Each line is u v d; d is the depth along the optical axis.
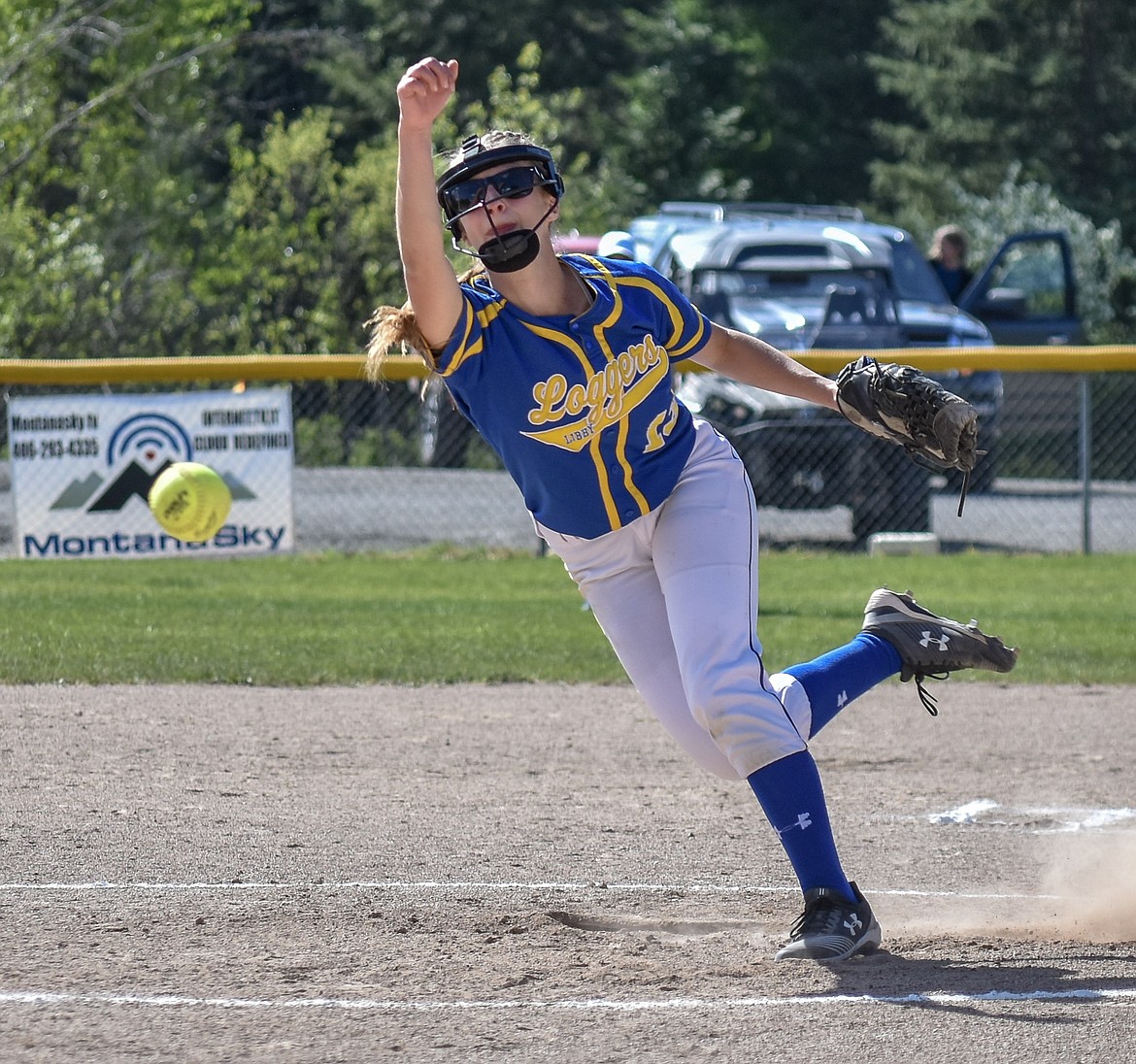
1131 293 107.38
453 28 124.69
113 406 40.31
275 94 127.94
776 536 48.84
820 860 13.41
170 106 82.38
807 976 12.89
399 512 50.53
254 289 73.88
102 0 77.50
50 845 17.41
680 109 129.88
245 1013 11.94
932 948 13.82
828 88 140.88
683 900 15.78
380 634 32.12
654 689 14.07
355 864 16.89
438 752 22.70
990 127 121.00
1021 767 22.44
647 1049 11.18
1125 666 30.11
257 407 41.12
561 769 21.86
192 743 22.91
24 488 40.16
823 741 24.11
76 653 29.14
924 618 14.99
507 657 29.95
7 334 62.62
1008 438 60.62
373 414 55.19
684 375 47.31
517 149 12.42
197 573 41.16
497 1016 11.88
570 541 13.99
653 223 61.25
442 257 12.14
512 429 13.12
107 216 75.00
